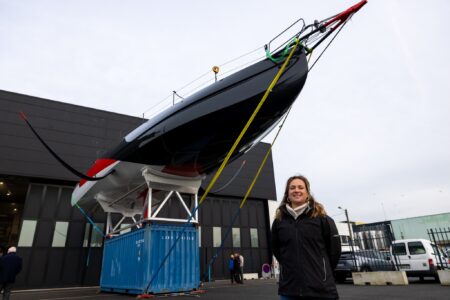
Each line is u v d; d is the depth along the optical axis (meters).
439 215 39.00
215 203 23.98
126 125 21.83
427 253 13.41
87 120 20.59
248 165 26.27
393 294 9.15
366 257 15.19
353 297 8.57
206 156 10.54
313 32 8.62
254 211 25.77
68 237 18.30
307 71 8.94
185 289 10.36
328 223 2.57
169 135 9.76
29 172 18.02
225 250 23.16
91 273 18.23
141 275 9.98
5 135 18.02
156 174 11.02
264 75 8.82
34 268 16.98
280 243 2.70
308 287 2.38
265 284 16.16
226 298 8.96
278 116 9.60
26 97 19.22
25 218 17.62
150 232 10.16
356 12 8.29
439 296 8.40
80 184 14.52
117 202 13.97
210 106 9.13
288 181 2.86
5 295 8.68
